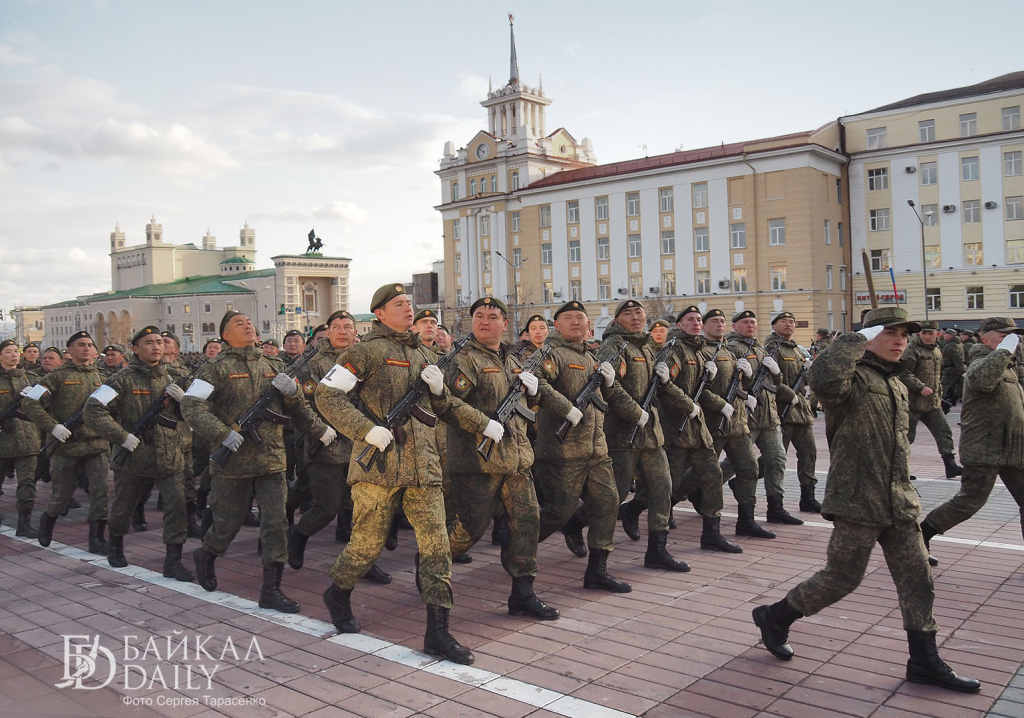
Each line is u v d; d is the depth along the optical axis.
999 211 38.19
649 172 43.88
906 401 4.58
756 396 8.26
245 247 137.62
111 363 13.35
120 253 138.25
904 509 4.34
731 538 7.83
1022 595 5.82
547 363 6.20
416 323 7.89
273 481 6.08
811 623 5.33
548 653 4.90
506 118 55.16
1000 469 6.12
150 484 7.17
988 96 38.44
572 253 47.62
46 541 8.18
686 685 4.40
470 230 52.56
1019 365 7.75
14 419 8.73
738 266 41.44
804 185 39.38
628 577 6.56
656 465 6.88
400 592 6.34
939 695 4.23
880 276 41.44
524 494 5.72
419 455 5.09
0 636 5.39
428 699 4.29
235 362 6.29
